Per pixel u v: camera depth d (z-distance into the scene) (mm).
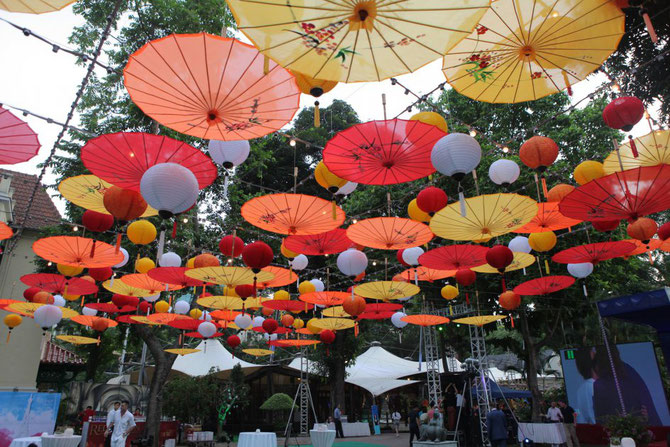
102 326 12750
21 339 17328
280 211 7188
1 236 7488
